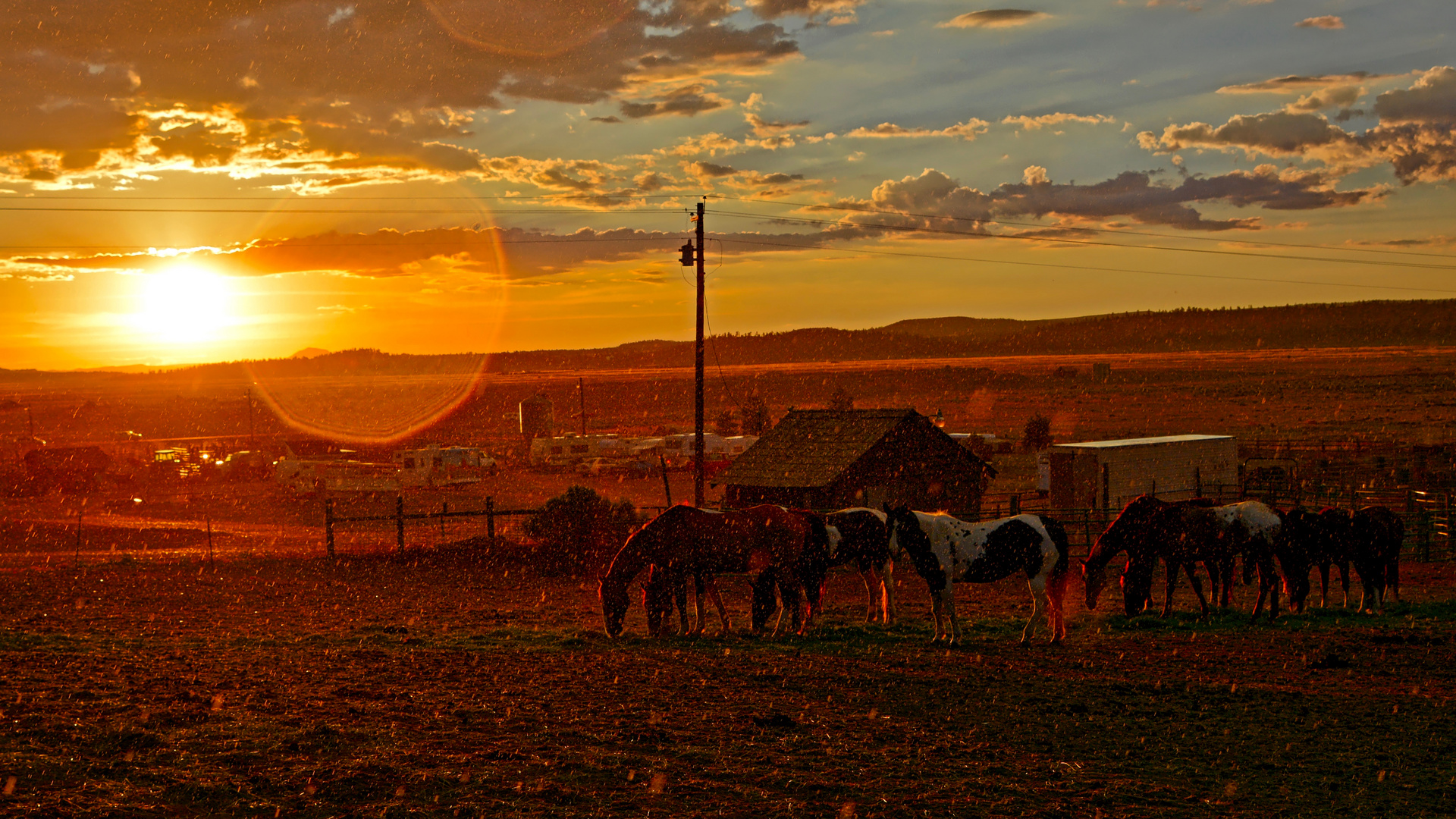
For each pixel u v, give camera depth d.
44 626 17.50
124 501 51.97
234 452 78.69
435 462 58.28
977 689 13.01
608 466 63.84
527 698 11.76
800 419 37.16
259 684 11.90
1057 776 9.69
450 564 27.77
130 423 138.62
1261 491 37.66
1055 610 16.31
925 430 34.91
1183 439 42.22
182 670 12.70
